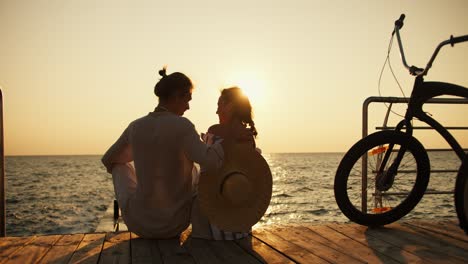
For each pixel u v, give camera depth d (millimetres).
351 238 3311
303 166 95500
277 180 48344
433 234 3438
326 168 85125
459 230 3574
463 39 2959
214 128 3291
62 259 2783
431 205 17812
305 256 2828
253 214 3230
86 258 2805
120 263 2699
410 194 3637
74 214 23078
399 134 3516
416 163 3625
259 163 3229
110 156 3365
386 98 4145
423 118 3451
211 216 3156
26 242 3201
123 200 3283
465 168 2912
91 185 46781
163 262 2715
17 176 63906
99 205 27547
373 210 3717
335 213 20875
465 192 2918
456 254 2885
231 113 3299
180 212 3281
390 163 3637
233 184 3064
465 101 4195
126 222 3291
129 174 3453
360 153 3512
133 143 3184
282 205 24516
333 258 2785
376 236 3369
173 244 3170
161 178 3191
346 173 3502
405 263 2688
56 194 35844
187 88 3262
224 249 3031
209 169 3096
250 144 3229
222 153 3109
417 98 3436
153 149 3146
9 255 2867
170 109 3254
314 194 31750
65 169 92000
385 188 3645
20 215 22641
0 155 3898
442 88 3373
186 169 3270
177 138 3113
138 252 2949
